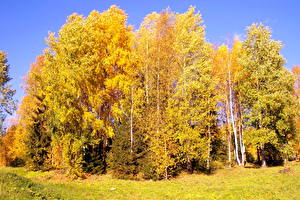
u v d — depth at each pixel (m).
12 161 38.75
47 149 26.81
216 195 14.27
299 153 37.28
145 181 21.14
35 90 31.30
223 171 25.27
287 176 18.06
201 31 26.95
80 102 23.38
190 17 28.02
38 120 28.38
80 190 15.55
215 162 29.34
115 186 18.44
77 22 23.94
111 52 25.50
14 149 34.44
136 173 22.70
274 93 25.84
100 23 26.52
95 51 24.36
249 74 28.75
